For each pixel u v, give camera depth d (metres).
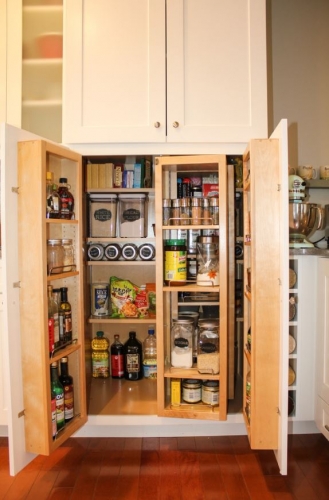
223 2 1.67
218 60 1.67
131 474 1.50
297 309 1.69
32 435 1.40
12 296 1.34
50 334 1.46
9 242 1.33
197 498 1.35
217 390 1.73
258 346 1.39
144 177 2.06
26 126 1.84
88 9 1.68
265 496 1.36
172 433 1.80
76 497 1.37
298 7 2.29
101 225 2.07
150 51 1.67
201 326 1.72
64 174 1.74
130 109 1.68
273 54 2.29
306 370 1.69
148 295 2.17
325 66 2.29
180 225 1.68
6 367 1.33
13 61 1.81
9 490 1.41
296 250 1.64
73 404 1.64
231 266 1.87
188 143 1.70
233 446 1.70
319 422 1.64
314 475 1.48
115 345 2.18
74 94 1.69
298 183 1.77
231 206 1.86
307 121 2.29
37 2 1.82
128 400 1.87
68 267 1.64
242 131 1.67
